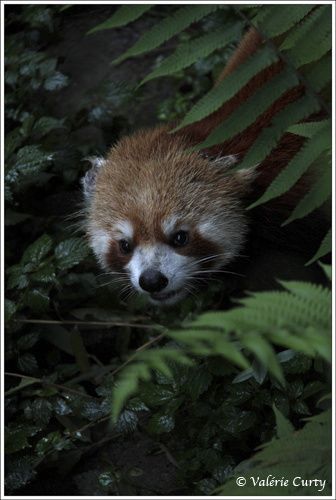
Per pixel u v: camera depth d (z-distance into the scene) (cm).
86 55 737
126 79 719
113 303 550
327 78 290
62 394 467
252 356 420
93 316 542
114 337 538
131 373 186
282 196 496
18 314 506
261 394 419
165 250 498
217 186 510
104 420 456
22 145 597
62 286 535
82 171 617
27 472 424
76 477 447
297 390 416
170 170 509
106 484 430
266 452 239
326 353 186
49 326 525
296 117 294
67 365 512
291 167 290
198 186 506
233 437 428
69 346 523
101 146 644
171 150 518
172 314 547
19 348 493
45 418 453
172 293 511
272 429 425
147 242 498
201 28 729
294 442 240
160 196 499
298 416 429
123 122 641
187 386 423
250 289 532
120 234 511
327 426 243
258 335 183
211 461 416
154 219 495
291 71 291
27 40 701
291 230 499
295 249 505
